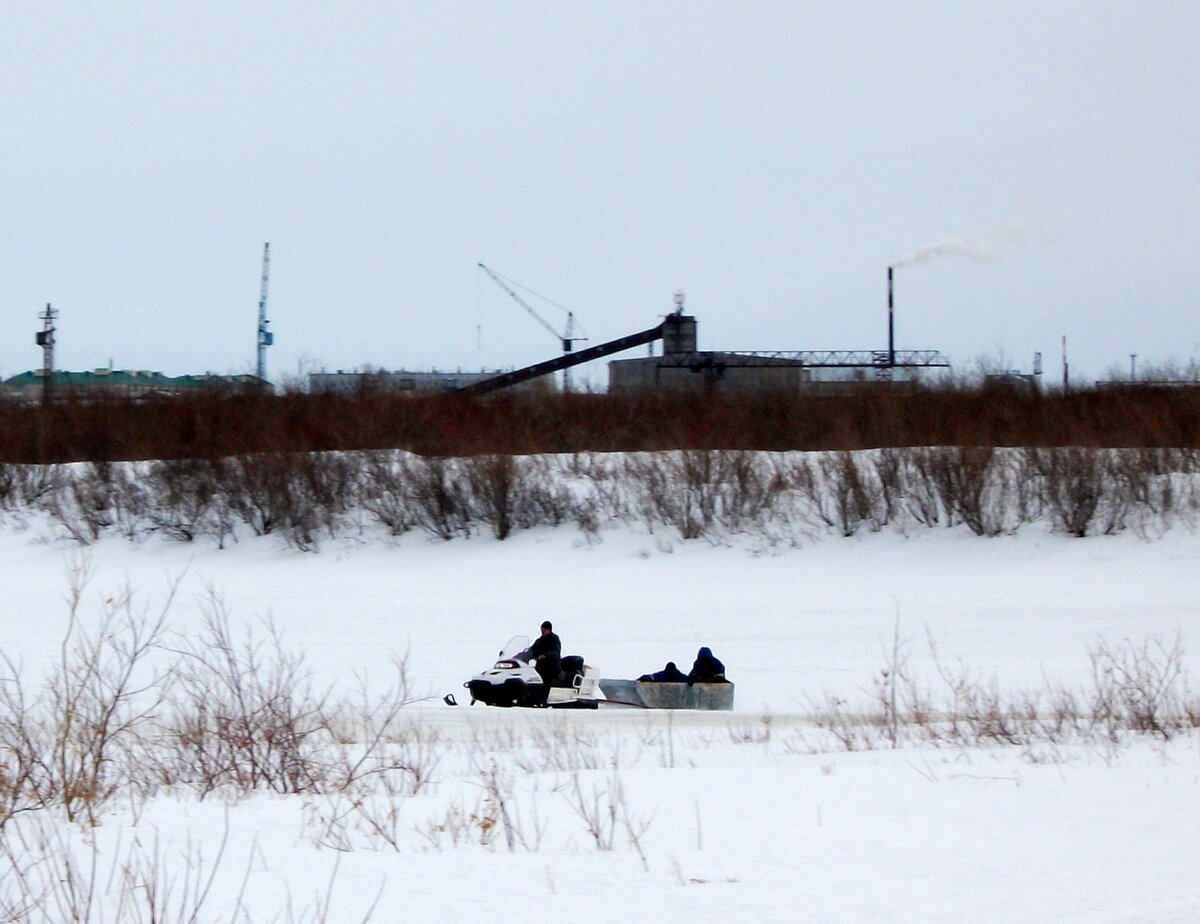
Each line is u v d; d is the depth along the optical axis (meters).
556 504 163.88
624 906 25.62
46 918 23.88
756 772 44.12
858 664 97.75
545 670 76.62
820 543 152.50
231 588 144.38
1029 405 184.25
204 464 173.38
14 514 175.00
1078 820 34.59
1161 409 172.62
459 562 155.00
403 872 28.30
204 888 26.50
